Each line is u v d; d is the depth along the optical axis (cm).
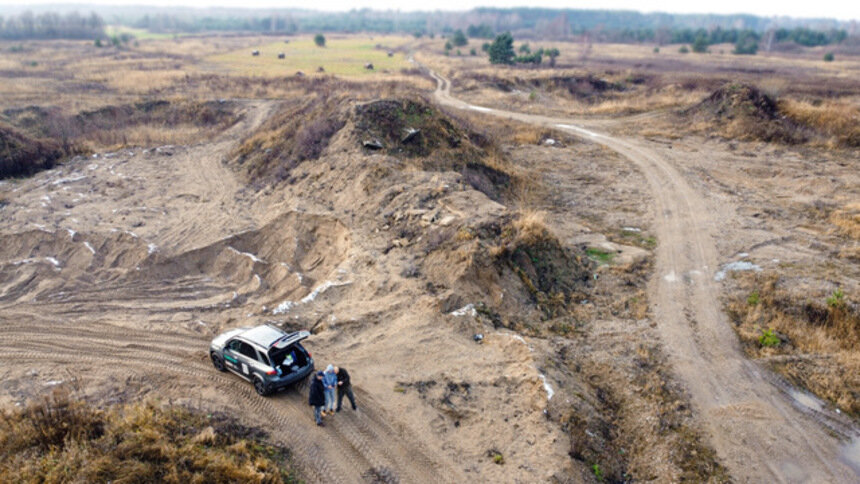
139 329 1599
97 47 10531
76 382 1293
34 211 2503
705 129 3969
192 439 999
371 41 14738
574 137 3928
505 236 1797
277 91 5575
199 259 2138
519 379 1258
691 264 2012
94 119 4528
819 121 3694
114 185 2909
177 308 1780
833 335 1562
